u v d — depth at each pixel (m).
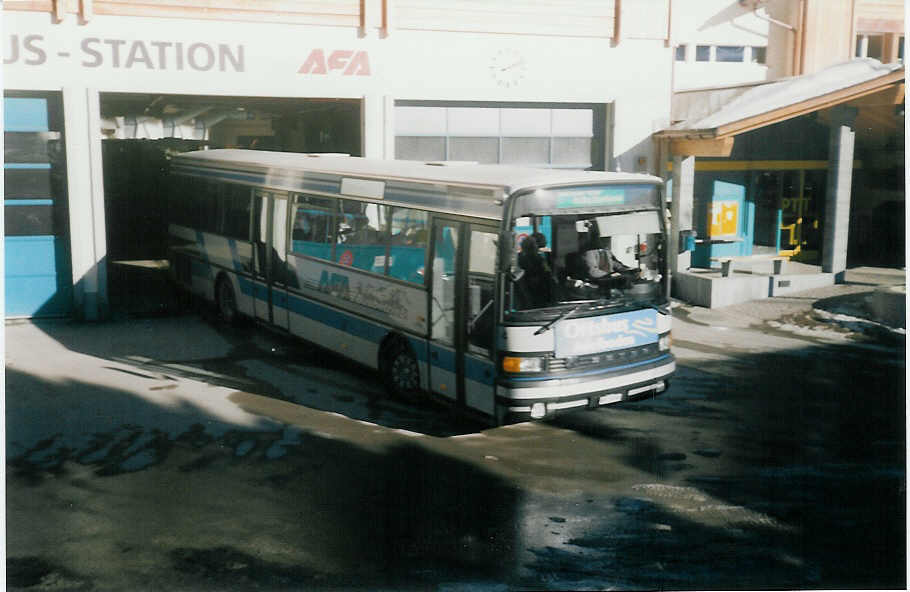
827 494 7.71
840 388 11.09
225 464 8.34
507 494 7.70
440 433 9.35
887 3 23.38
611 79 17.31
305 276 11.97
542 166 17.34
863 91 16.38
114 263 21.03
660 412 10.09
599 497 7.64
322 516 7.19
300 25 15.18
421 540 6.77
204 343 13.19
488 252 8.77
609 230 9.09
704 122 17.03
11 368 11.61
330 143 19.30
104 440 8.93
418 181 9.83
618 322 9.07
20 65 13.68
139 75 14.35
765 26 23.80
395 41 15.78
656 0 17.31
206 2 14.57
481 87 16.45
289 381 11.22
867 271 19.67
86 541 6.68
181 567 6.27
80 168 14.24
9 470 8.09
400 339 10.26
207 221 14.91
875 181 22.30
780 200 20.69
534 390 8.51
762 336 14.00
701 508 7.41
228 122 28.77
